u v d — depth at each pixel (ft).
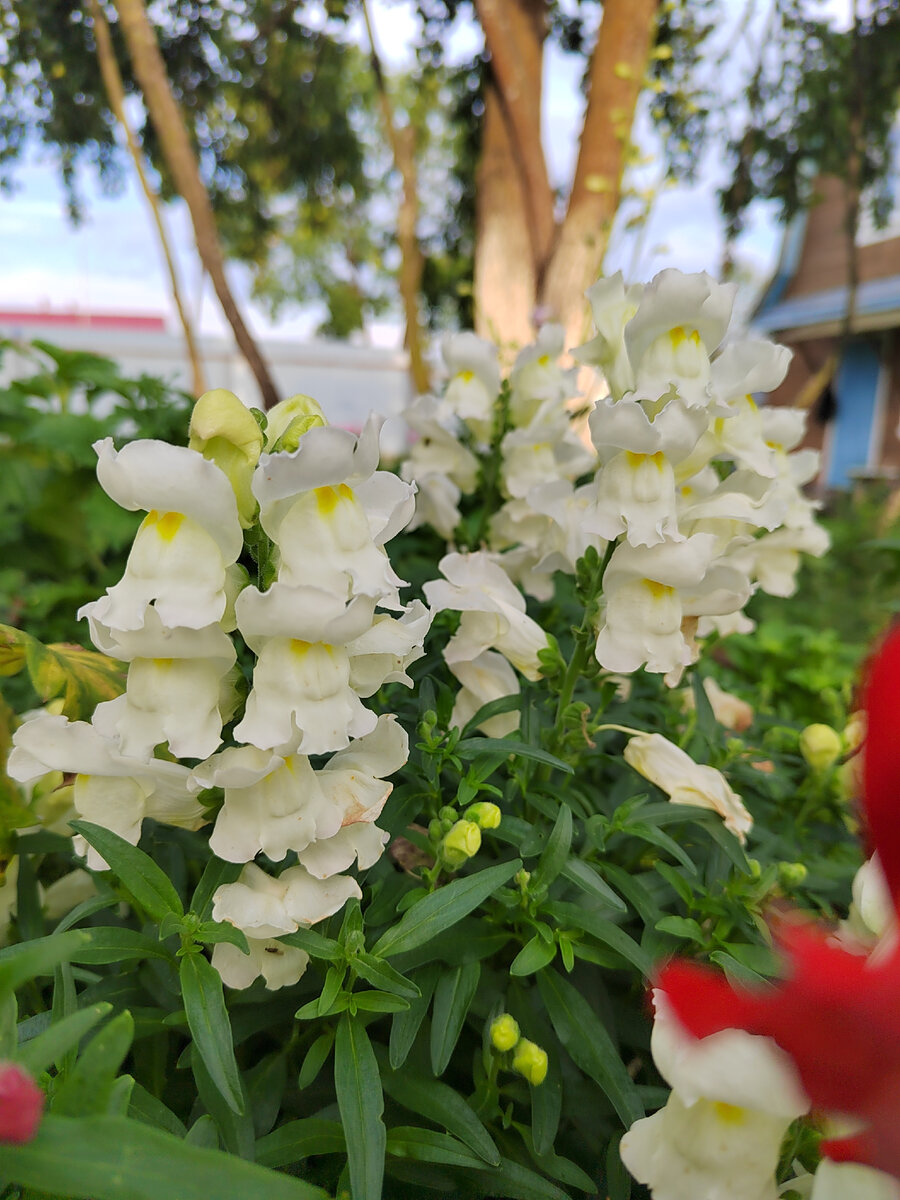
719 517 0.82
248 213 4.27
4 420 2.01
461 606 0.83
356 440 0.58
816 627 2.38
